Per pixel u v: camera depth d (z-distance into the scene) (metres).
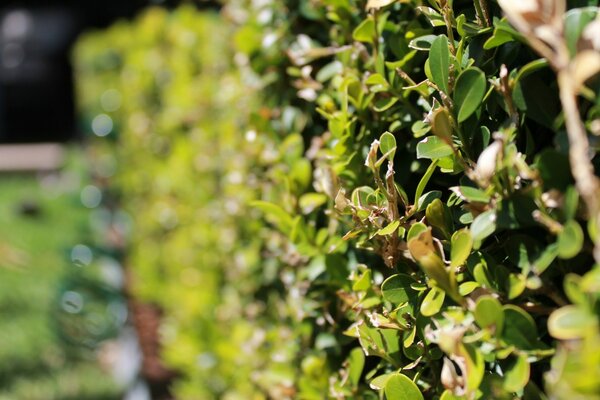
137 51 2.08
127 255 2.10
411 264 0.56
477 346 0.49
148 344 1.55
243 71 0.89
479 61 0.52
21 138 6.39
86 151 3.51
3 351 1.72
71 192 3.21
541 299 0.50
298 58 0.70
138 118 2.05
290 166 0.72
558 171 0.45
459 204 0.53
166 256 1.68
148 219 1.87
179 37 1.59
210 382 1.08
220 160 1.14
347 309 0.64
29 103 6.15
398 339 0.57
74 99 6.16
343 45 0.67
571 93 0.43
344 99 0.61
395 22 0.61
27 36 5.96
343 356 0.67
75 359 1.71
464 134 0.52
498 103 0.51
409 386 0.53
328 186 0.62
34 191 3.87
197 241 1.35
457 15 0.56
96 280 1.76
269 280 0.85
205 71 1.34
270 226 0.83
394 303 0.57
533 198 0.47
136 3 4.13
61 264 2.30
